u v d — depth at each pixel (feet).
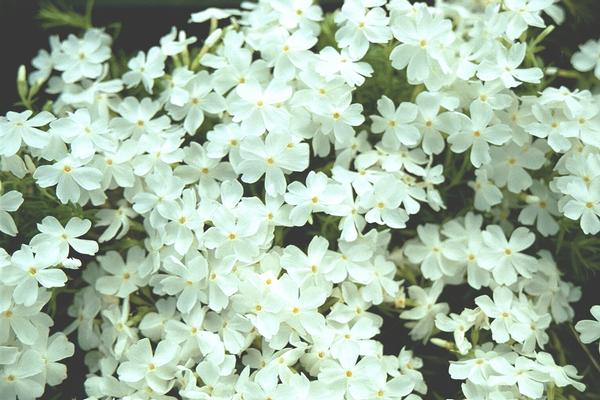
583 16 1.77
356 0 1.64
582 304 1.69
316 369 1.58
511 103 1.63
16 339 1.59
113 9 1.90
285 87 1.62
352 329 1.59
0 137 1.61
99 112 1.70
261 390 1.54
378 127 1.65
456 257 1.64
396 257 1.67
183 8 1.89
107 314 1.62
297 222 1.58
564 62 1.76
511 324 1.59
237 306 1.58
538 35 1.74
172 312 1.62
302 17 1.67
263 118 1.61
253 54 1.75
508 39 1.65
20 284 1.56
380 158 1.64
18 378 1.57
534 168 1.65
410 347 1.67
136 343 1.58
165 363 1.57
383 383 1.56
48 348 1.59
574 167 1.61
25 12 1.89
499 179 1.65
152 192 1.64
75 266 1.56
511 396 1.56
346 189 1.60
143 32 1.90
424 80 1.63
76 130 1.62
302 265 1.58
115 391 1.59
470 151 1.65
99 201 1.62
